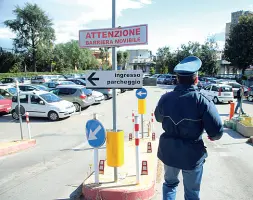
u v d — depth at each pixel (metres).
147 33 4.23
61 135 10.30
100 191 4.27
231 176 5.65
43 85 23.67
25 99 14.10
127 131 10.59
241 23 37.44
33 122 13.38
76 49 63.03
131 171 5.17
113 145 4.39
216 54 46.16
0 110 14.62
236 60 38.00
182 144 2.82
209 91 21.22
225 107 18.33
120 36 4.44
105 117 14.30
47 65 59.41
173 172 3.01
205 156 2.92
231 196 4.68
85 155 7.43
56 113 13.60
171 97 2.95
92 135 4.47
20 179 5.64
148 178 4.76
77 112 16.39
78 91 16.62
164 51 61.22
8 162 6.91
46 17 57.06
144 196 4.33
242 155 7.25
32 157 7.35
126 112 15.93
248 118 10.70
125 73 4.37
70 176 5.75
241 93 14.80
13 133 10.88
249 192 4.84
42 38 56.59
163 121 3.00
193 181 2.90
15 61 55.34
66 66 61.03
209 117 2.71
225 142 8.72
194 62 3.03
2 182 5.50
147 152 6.69
